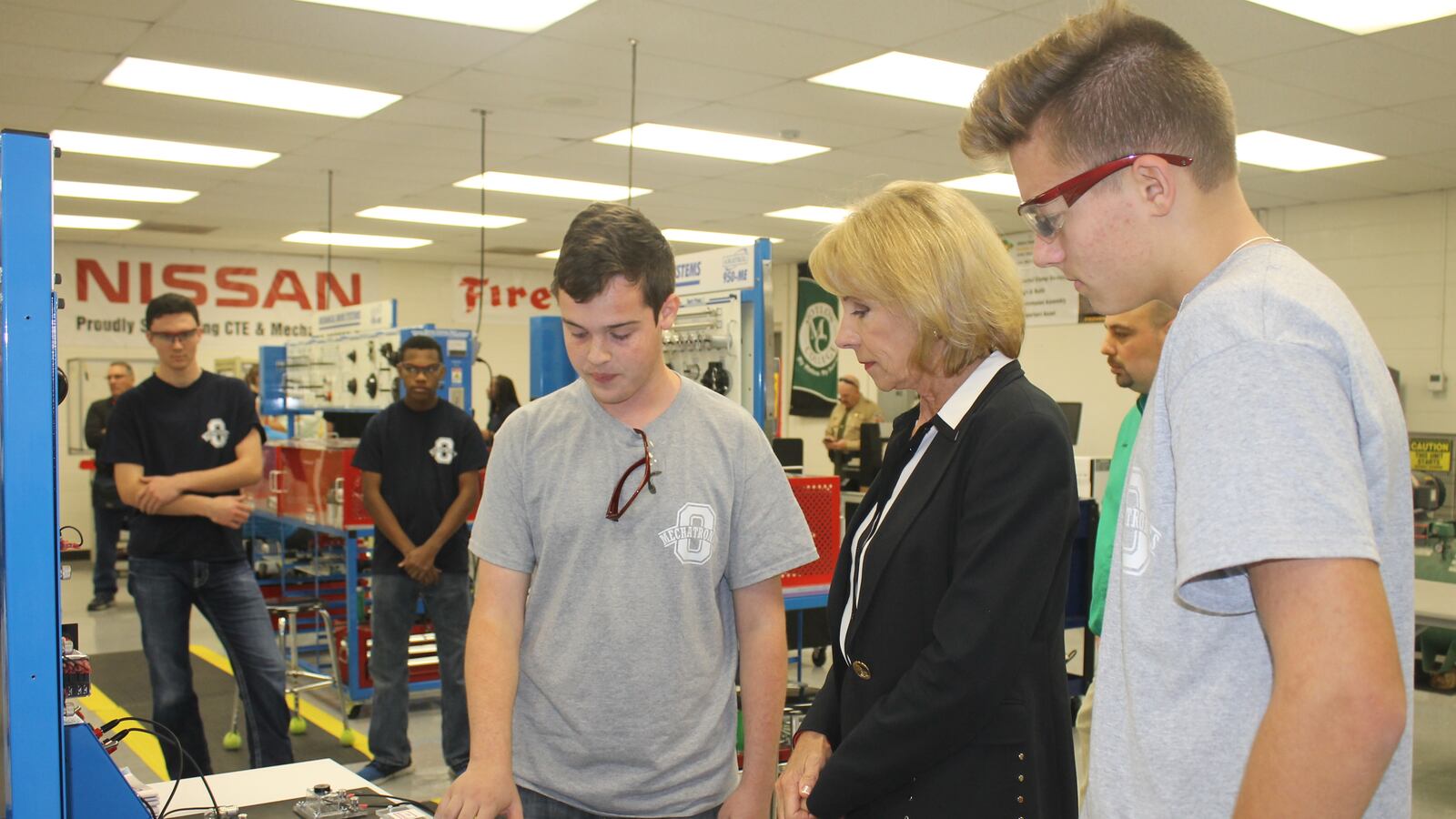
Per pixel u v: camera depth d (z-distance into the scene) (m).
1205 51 4.73
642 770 1.46
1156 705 0.79
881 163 7.21
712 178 7.73
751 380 3.29
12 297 1.04
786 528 1.56
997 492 1.22
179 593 3.13
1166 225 0.82
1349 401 0.71
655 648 1.47
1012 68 0.90
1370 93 5.31
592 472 1.49
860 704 1.34
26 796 1.05
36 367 1.05
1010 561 1.19
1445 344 7.38
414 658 5.04
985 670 1.17
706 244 10.98
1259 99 5.45
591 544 1.48
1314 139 6.19
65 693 1.26
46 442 1.06
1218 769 0.76
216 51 4.91
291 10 4.40
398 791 3.78
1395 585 0.74
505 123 6.20
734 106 5.84
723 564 1.53
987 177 7.53
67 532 1.49
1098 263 0.85
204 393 3.21
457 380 5.40
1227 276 0.78
